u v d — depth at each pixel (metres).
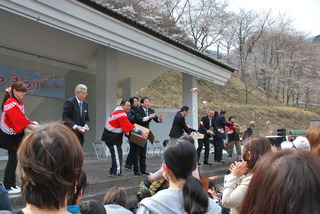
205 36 30.78
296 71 37.16
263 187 1.01
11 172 4.30
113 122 6.06
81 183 1.69
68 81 11.02
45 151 1.12
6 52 8.80
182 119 7.84
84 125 5.17
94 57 10.88
